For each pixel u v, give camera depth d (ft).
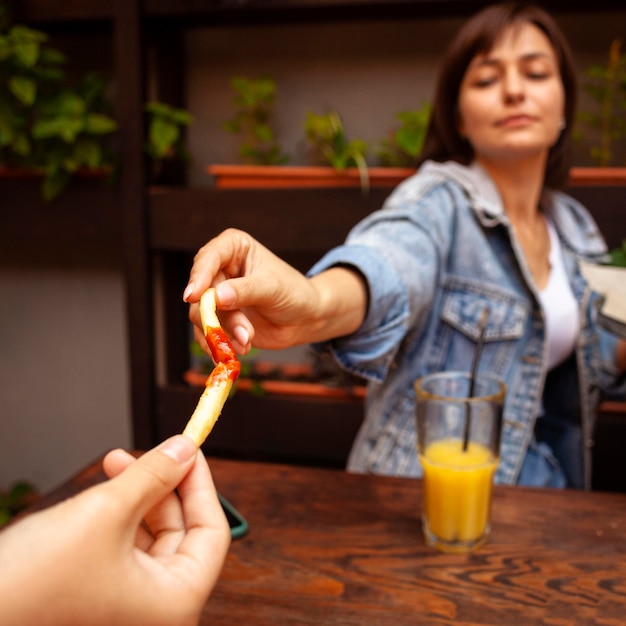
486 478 1.96
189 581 1.17
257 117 4.93
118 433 5.80
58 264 5.59
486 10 3.02
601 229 4.04
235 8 4.28
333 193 4.17
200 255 1.74
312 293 2.01
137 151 4.40
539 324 3.03
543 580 1.85
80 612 0.99
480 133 3.03
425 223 2.81
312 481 2.41
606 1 4.26
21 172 4.61
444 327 3.05
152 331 4.65
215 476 2.44
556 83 3.01
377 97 4.94
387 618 1.72
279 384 4.61
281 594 1.80
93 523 1.00
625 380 3.39
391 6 4.29
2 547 0.96
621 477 4.29
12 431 6.01
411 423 2.97
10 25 4.57
